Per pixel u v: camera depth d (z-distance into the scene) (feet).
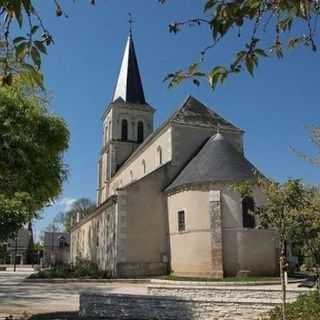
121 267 105.29
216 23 10.50
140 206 110.42
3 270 194.18
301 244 48.57
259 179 49.34
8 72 11.39
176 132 120.26
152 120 184.14
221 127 125.08
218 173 100.83
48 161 45.91
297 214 42.47
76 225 191.93
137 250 107.34
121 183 166.61
